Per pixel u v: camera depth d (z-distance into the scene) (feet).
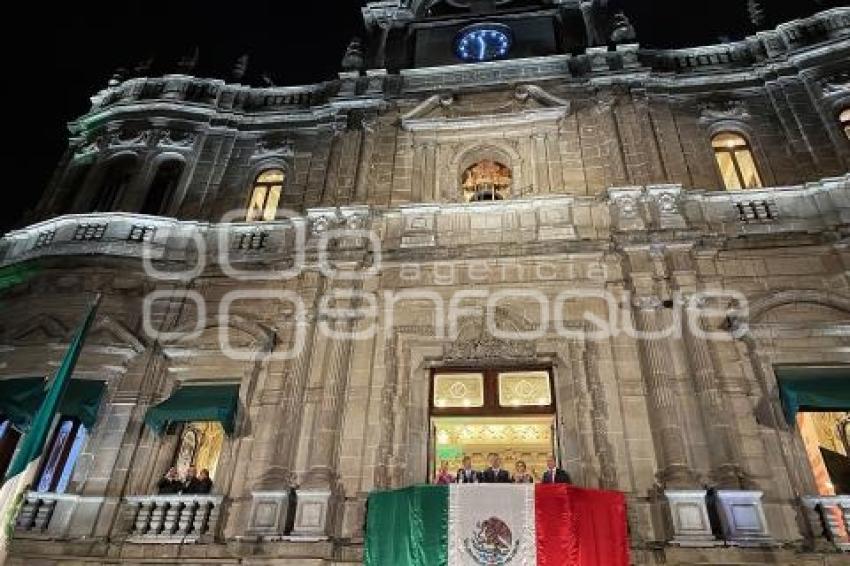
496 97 68.74
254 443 49.26
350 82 73.41
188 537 44.73
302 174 67.05
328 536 42.75
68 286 57.98
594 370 48.65
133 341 54.75
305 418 49.57
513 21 77.82
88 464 48.91
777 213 55.62
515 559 38.34
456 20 79.25
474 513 39.91
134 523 46.06
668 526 41.14
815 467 45.21
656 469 43.96
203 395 50.03
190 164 68.54
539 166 62.44
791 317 49.70
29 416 49.14
